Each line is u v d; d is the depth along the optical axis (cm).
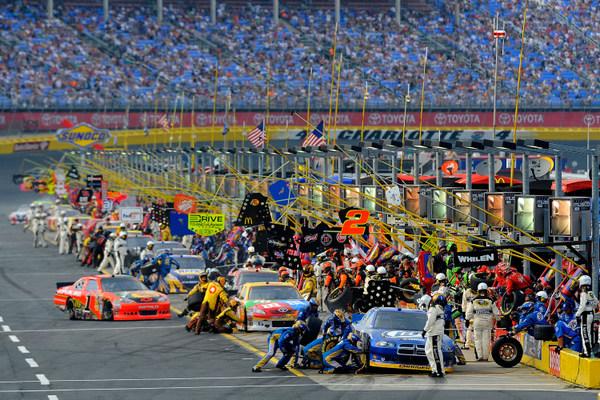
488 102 17888
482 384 4350
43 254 12312
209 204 10331
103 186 14362
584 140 17275
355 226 6575
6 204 19888
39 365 5012
